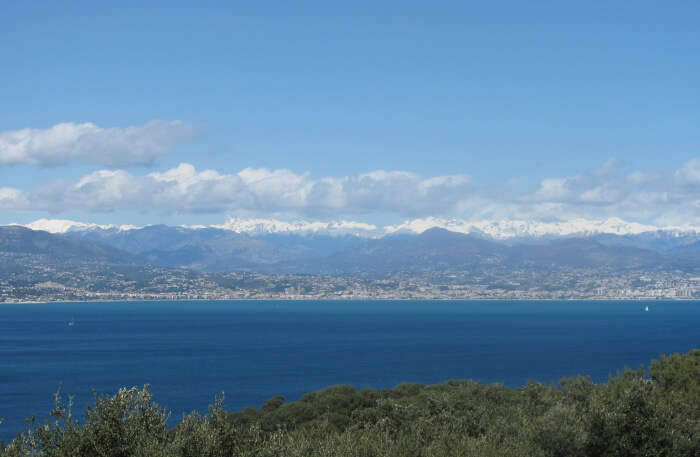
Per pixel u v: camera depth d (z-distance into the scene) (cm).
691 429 2739
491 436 3067
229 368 16038
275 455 2133
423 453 2664
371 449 2617
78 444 1884
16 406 10662
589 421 2733
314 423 4675
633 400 2759
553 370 15212
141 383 13300
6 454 1838
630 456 2634
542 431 2755
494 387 5322
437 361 17475
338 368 15900
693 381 3816
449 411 4059
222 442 2052
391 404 4550
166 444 1953
